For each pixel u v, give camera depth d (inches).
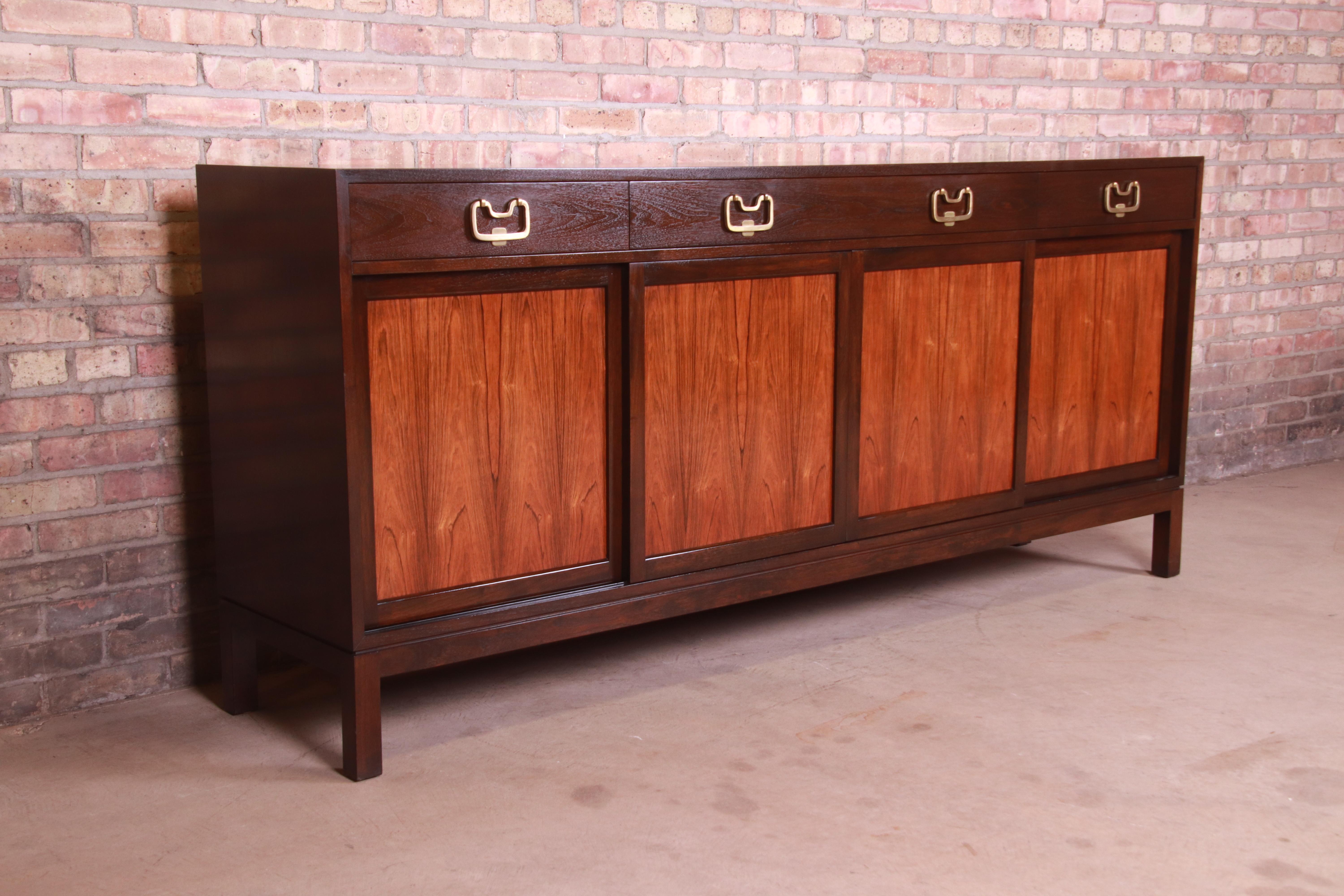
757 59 127.9
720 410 97.7
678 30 122.4
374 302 80.5
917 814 78.7
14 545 91.9
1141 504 125.3
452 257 82.4
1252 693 98.3
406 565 84.8
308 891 70.1
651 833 76.4
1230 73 163.6
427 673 102.8
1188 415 129.8
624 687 99.5
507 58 112.3
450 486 86.0
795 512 103.5
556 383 89.7
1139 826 77.3
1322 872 72.2
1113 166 117.0
